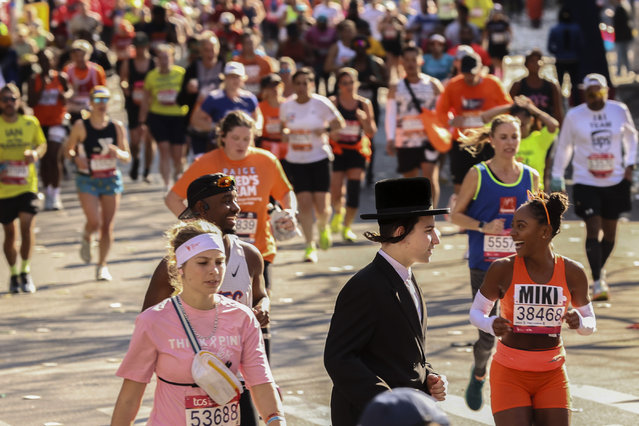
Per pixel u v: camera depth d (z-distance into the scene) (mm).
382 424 5875
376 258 11305
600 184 25094
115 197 28578
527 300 13102
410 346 11094
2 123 27375
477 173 17547
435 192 34125
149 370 10617
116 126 28500
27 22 61375
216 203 13180
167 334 10578
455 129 30641
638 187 40094
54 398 18859
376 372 11000
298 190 30344
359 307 11000
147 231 35062
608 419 17359
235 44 52031
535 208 12992
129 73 44031
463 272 28891
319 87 61125
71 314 25094
